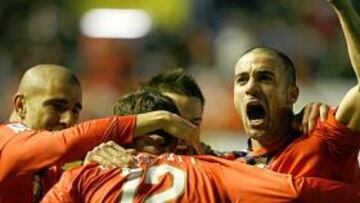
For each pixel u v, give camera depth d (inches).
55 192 375.6
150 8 1226.6
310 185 360.8
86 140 385.4
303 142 384.8
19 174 394.3
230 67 1138.7
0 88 1114.7
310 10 1236.5
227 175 370.9
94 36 1194.6
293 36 1205.1
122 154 377.1
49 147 387.2
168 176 371.6
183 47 1193.4
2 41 1210.0
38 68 449.7
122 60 1147.9
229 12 1243.2
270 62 392.8
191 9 1238.3
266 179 365.4
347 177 382.9
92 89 1090.7
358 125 370.9
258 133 398.0
